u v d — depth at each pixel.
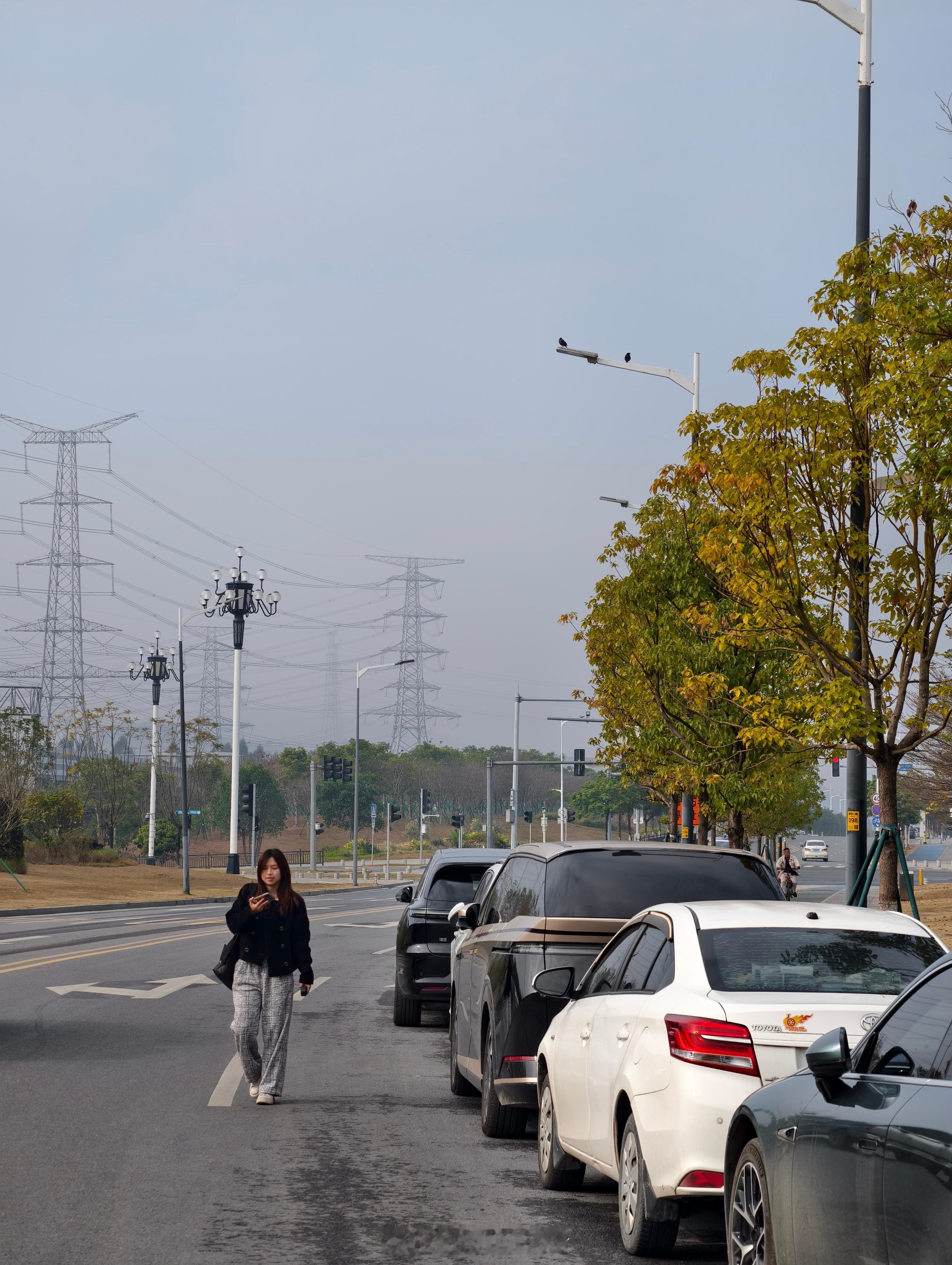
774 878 10.27
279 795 138.75
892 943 7.52
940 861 97.56
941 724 16.17
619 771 34.25
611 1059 7.75
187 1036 15.72
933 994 5.21
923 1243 4.46
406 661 81.56
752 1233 6.07
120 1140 10.14
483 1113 10.76
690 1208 7.05
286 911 11.84
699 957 7.38
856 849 17.45
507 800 173.25
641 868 10.24
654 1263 7.34
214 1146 10.02
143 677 86.12
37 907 44.75
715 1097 6.67
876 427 15.52
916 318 14.34
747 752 24.23
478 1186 9.12
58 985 21.14
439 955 17.31
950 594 15.07
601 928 9.95
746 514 15.82
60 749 93.44
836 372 15.47
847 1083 5.40
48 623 102.62
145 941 30.95
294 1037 16.55
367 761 159.12
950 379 14.12
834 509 15.77
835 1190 5.17
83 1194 8.53
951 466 13.69
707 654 22.98
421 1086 13.14
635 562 24.61
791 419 15.43
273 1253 7.36
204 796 119.56
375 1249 7.51
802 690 20.05
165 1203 8.38
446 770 166.00
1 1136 10.24
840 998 6.95
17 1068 13.34
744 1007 6.81
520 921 10.38
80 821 77.19
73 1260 7.14
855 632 15.95
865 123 16.66
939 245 15.36
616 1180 8.38
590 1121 8.17
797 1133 5.57
